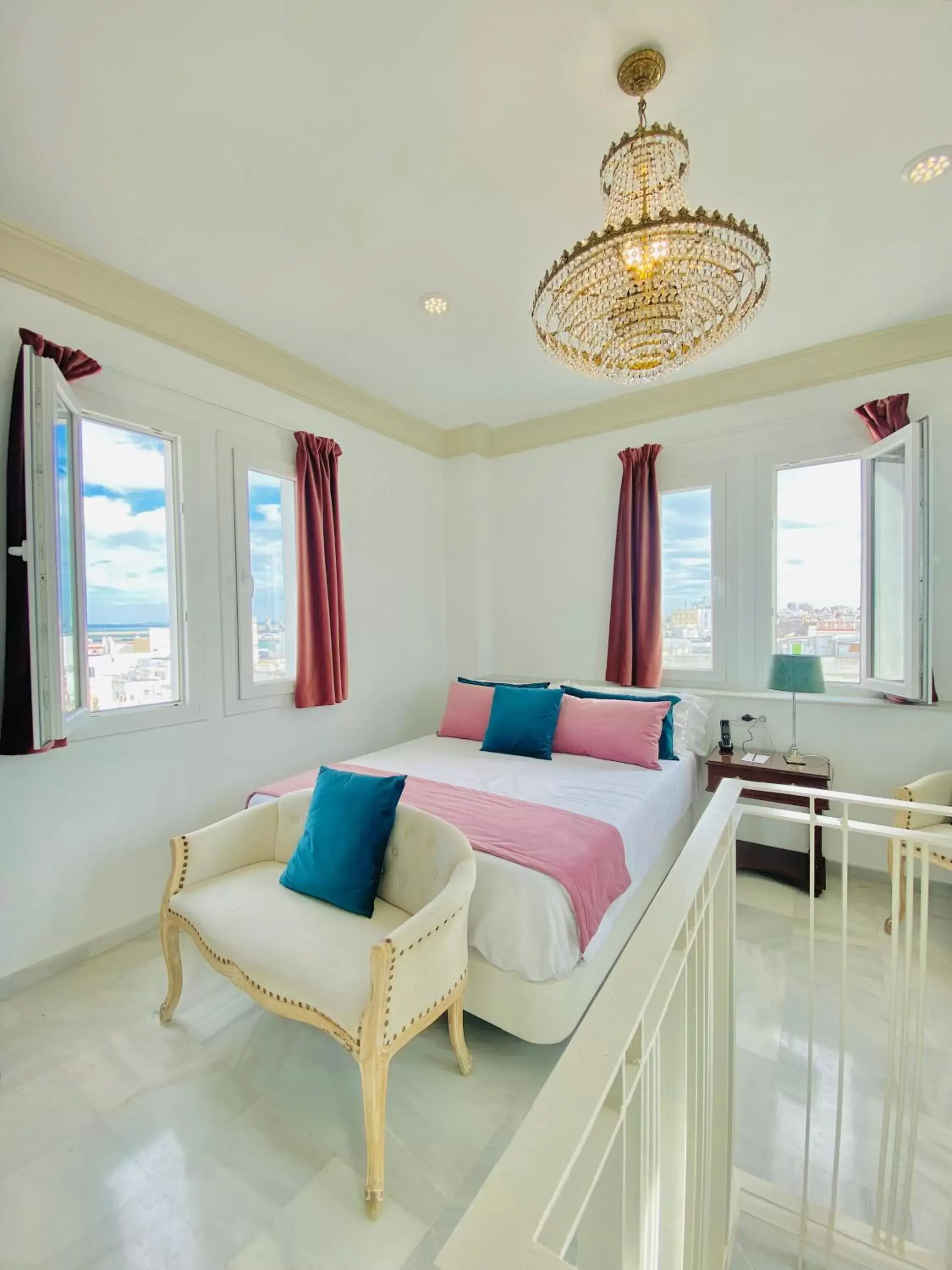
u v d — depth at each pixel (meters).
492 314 2.50
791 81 1.41
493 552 4.09
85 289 2.14
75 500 2.09
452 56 1.34
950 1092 1.54
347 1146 1.40
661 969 0.67
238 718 2.75
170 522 2.51
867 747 2.77
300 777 2.43
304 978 1.41
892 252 2.10
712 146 1.62
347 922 1.62
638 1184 0.62
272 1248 1.17
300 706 2.98
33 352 1.83
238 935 1.58
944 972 2.03
